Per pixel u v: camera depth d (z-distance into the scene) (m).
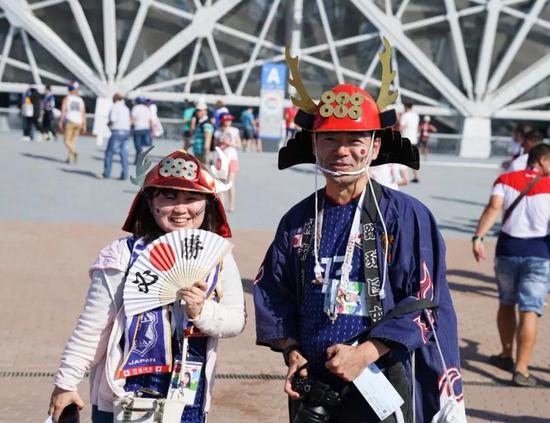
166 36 53.31
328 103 4.89
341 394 4.85
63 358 4.88
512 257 9.77
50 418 4.86
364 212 4.95
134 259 4.89
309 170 32.53
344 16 54.09
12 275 14.00
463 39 54.50
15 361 9.72
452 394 4.81
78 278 14.09
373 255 4.86
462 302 13.76
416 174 31.56
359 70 55.09
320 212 5.07
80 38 52.84
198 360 4.90
